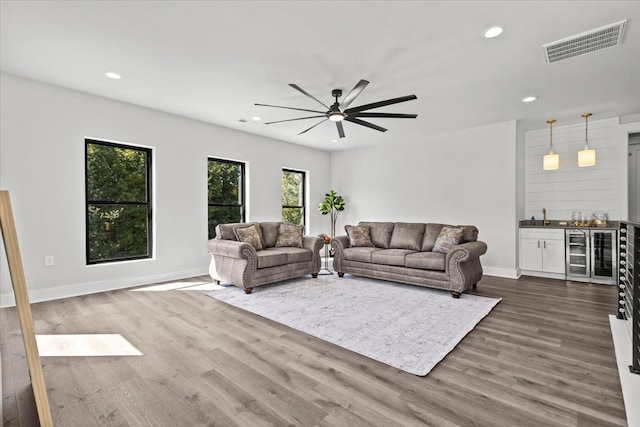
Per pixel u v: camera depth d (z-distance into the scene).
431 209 6.03
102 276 4.15
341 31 2.58
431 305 3.51
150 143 4.59
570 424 1.55
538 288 4.30
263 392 1.85
